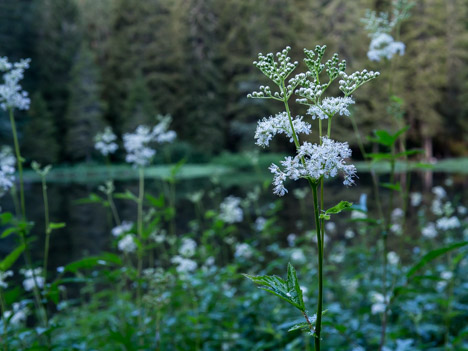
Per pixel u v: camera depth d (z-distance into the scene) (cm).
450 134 3978
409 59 3678
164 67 4619
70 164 3709
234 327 396
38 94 3516
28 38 3988
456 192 1733
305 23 3531
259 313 430
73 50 4159
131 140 477
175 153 3756
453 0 3822
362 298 505
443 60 3734
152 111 4038
